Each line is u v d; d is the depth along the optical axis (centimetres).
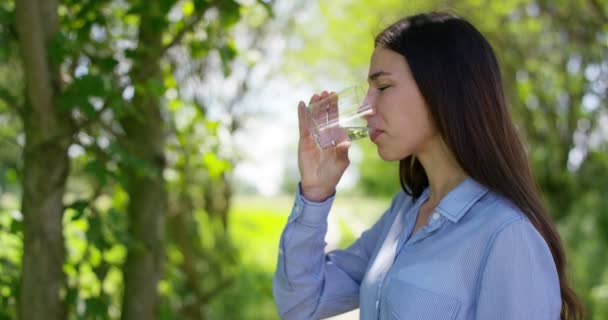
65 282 208
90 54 221
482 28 451
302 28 538
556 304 118
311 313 154
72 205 206
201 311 369
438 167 135
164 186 253
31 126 198
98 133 225
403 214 146
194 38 235
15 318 220
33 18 185
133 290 248
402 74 127
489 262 118
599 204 495
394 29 131
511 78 498
